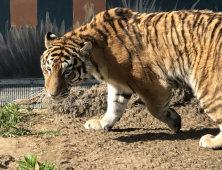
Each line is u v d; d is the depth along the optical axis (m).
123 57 4.34
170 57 4.32
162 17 4.37
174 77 4.36
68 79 4.25
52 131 4.68
